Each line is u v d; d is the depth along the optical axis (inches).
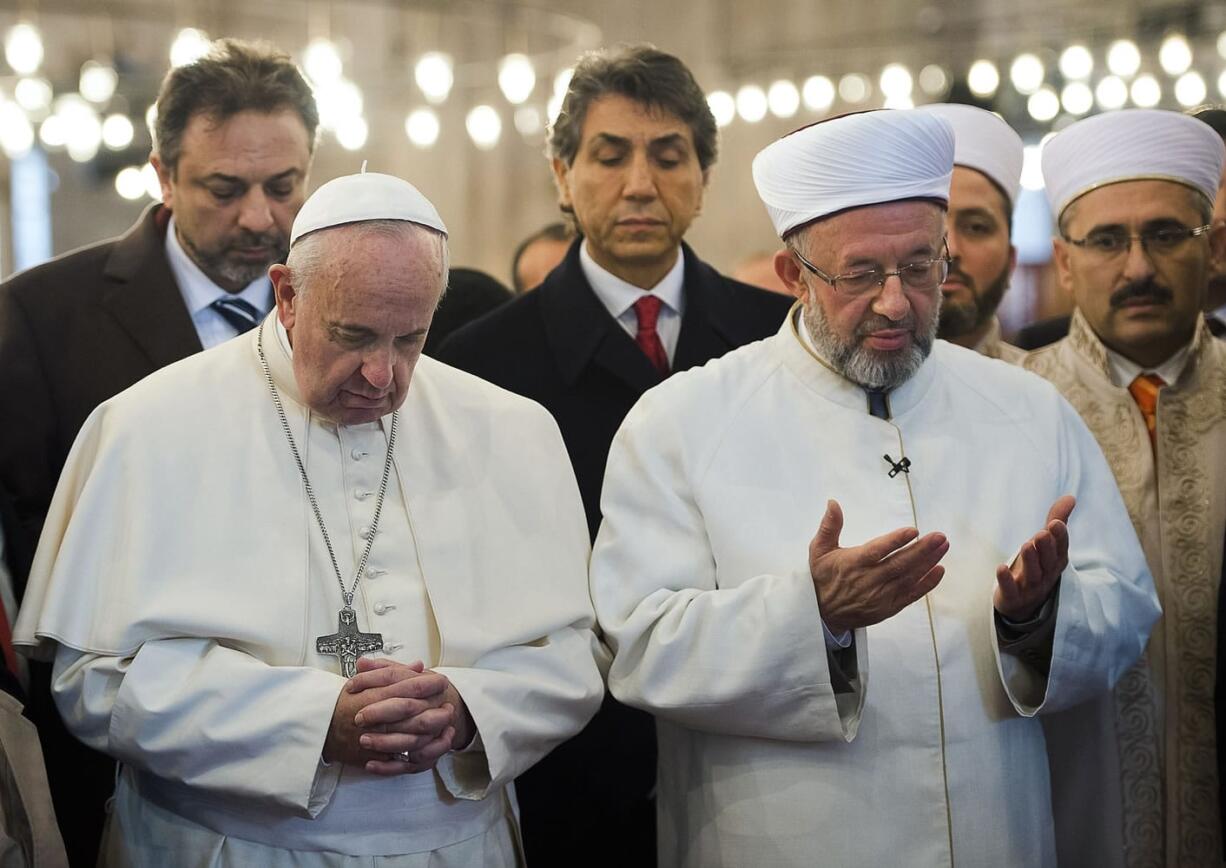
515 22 759.1
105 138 626.8
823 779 156.9
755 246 783.1
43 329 202.4
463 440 167.8
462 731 151.7
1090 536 169.3
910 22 753.6
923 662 157.8
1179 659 189.8
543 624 160.9
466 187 784.9
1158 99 608.7
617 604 165.2
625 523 167.6
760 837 158.2
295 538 158.1
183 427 160.9
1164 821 188.1
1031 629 157.4
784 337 174.9
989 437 169.3
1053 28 718.5
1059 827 184.5
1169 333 196.7
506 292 269.7
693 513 166.9
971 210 223.9
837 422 167.6
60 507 162.4
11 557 183.2
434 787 155.3
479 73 775.1
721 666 154.5
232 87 200.7
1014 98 703.1
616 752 197.8
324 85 486.6
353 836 152.1
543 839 198.5
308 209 152.1
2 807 151.5
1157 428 195.6
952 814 155.7
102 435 162.6
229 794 147.5
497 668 157.6
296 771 145.2
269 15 736.3
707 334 211.5
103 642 152.9
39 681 188.7
